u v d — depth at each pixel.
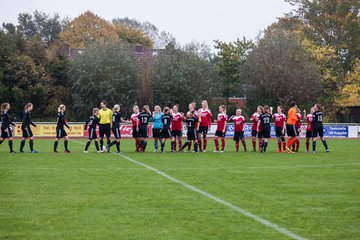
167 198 17.33
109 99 88.19
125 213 14.84
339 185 20.81
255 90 94.38
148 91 91.50
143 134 39.44
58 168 26.64
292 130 40.56
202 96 90.81
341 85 101.12
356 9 105.31
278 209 15.50
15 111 86.25
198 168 27.11
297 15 110.38
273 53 92.44
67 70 94.50
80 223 13.55
